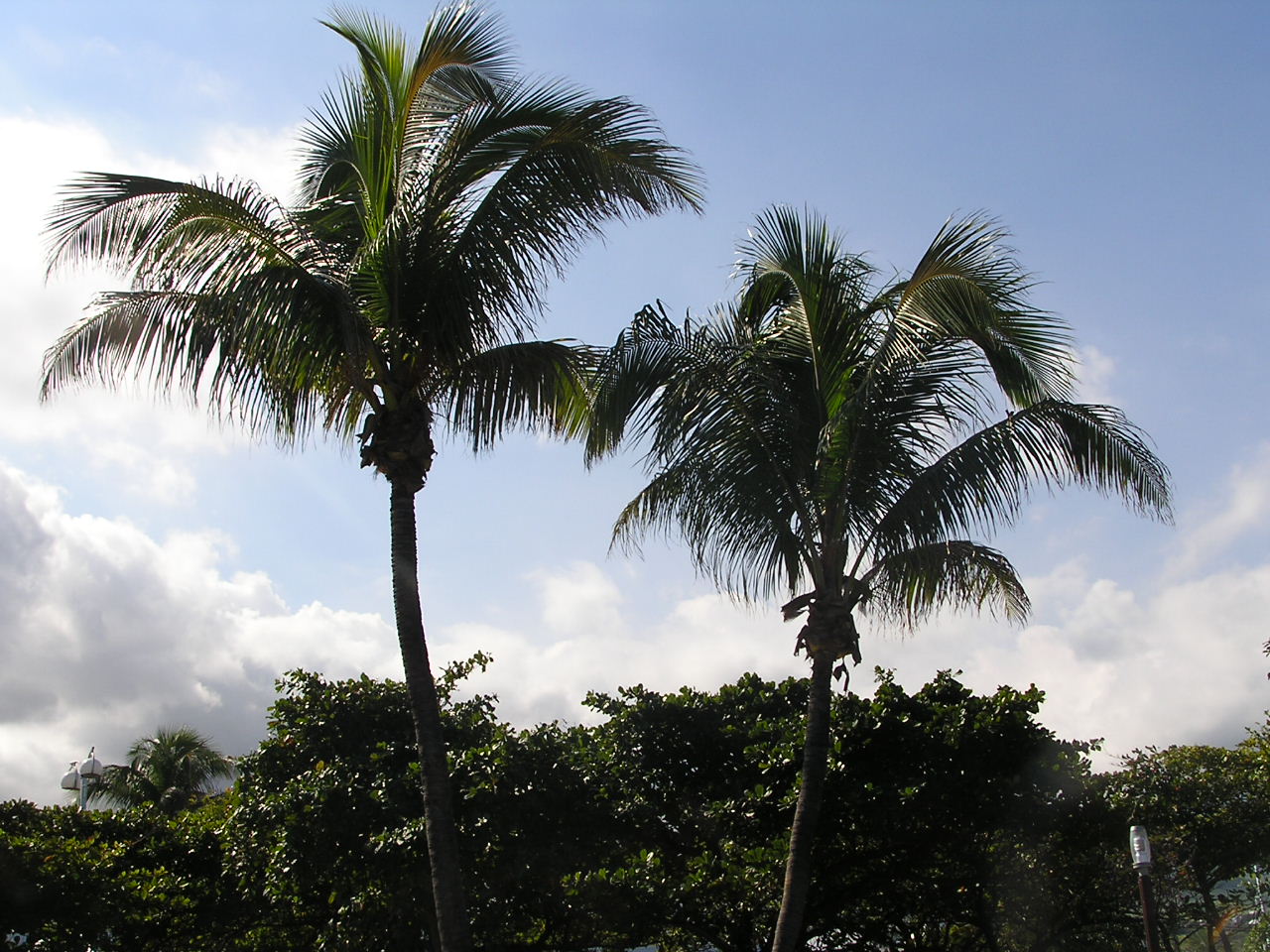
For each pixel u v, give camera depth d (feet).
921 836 51.34
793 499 39.91
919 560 38.42
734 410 39.70
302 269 37.29
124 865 59.11
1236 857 54.44
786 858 46.85
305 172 45.21
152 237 36.91
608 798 52.49
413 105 40.22
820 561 39.68
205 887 58.65
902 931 54.90
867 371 38.52
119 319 37.11
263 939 58.65
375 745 55.06
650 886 46.47
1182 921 57.21
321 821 49.75
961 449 38.70
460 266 39.40
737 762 54.60
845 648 38.91
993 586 41.47
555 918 52.29
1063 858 53.88
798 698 58.08
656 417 39.45
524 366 40.14
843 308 40.63
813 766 38.91
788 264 40.55
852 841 51.93
